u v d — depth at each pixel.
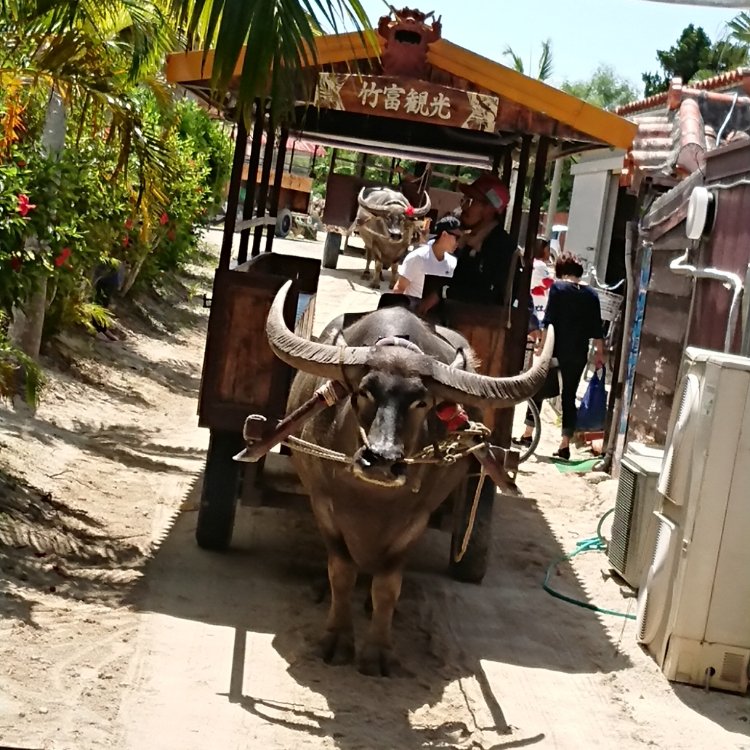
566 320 11.11
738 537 5.70
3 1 6.94
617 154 19.08
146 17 7.68
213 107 7.84
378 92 6.34
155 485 8.26
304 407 5.18
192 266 21.84
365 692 5.24
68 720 4.49
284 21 5.52
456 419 5.15
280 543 7.30
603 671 5.86
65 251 8.51
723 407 5.69
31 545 6.38
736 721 5.40
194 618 5.85
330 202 22.34
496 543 8.05
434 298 6.96
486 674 5.64
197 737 4.56
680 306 9.28
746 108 11.72
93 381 11.16
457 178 12.45
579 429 12.19
